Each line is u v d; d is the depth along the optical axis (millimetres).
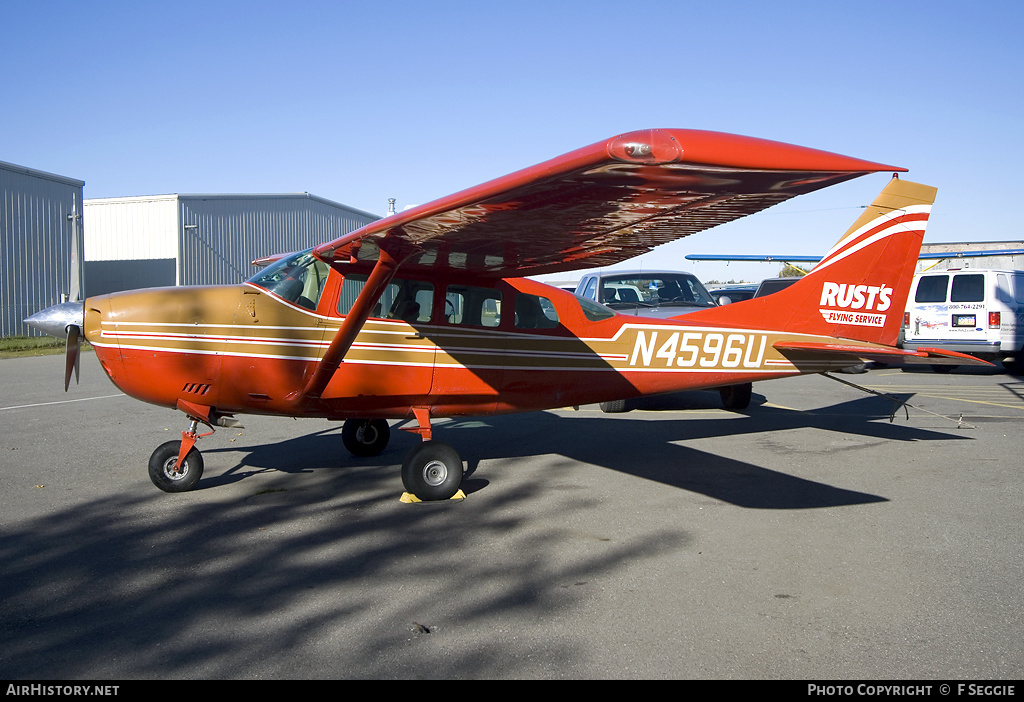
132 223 29469
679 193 3373
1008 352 13250
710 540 4422
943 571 3898
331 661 2930
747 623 3287
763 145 2889
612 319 6375
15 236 23312
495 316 5996
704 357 6625
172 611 3410
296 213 34438
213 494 5500
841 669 2875
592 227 4234
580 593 3625
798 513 4953
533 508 5125
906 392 11172
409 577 3842
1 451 6977
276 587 3705
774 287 15242
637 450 7012
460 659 2947
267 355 5457
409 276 5730
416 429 5750
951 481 5746
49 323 5418
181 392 5426
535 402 6227
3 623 3287
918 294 13992
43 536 4512
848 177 3047
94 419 8898
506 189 3326
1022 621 3299
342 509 5121
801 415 9055
